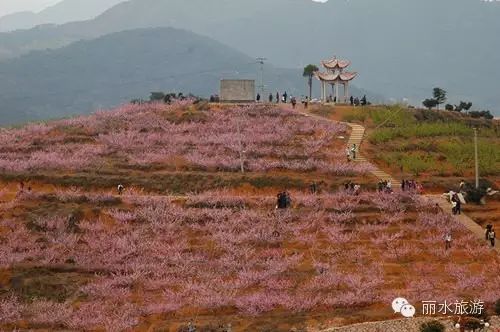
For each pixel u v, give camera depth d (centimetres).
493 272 9981
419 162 14250
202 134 16288
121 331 8738
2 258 10650
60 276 10300
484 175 14025
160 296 9712
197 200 12512
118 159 15000
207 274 10212
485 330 8100
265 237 11131
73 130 16750
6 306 9419
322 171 14012
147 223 11856
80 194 13025
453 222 11394
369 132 16500
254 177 13712
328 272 10050
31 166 14425
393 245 10862
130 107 18625
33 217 12050
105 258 10738
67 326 8975
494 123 19088
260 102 19300
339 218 11656
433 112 19000
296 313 9056
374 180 13475
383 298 9212
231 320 8894
